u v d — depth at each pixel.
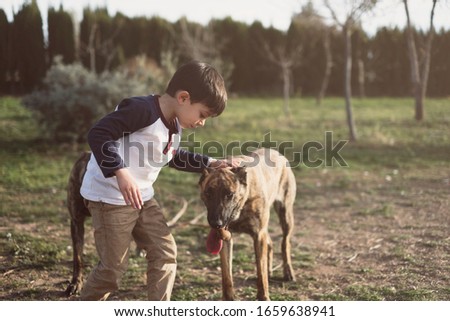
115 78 13.54
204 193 4.12
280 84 31.75
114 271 3.50
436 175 10.45
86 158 4.93
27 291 5.06
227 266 4.68
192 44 21.75
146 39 27.44
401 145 13.80
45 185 9.24
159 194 8.86
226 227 4.26
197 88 3.38
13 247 6.07
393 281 5.29
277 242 6.66
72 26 23.53
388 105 24.38
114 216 3.44
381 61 29.11
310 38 31.47
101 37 25.72
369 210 8.02
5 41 21.70
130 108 3.32
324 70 31.59
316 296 4.99
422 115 17.86
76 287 5.03
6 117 17.06
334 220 7.58
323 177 10.41
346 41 14.62
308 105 25.33
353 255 6.11
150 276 3.57
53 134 13.02
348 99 14.71
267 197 4.82
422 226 7.14
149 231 3.59
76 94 12.80
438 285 5.13
